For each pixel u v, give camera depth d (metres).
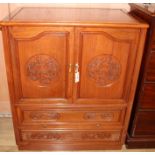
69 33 1.27
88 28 1.26
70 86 1.46
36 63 1.37
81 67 1.40
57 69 1.40
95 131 1.68
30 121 1.61
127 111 1.59
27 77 1.42
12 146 1.83
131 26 1.25
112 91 1.50
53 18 1.32
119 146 1.79
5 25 1.22
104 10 1.70
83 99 1.52
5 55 1.32
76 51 1.33
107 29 1.27
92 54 1.35
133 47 1.34
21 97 1.49
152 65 1.43
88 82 1.46
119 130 1.69
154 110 1.63
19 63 1.36
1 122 2.13
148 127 1.72
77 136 1.71
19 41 1.29
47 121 1.61
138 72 1.44
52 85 1.46
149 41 1.35
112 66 1.40
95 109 1.57
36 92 1.48
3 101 2.15
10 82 1.42
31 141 1.71
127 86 1.49
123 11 1.69
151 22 1.30
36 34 1.27
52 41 1.30
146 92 1.54
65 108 1.55
